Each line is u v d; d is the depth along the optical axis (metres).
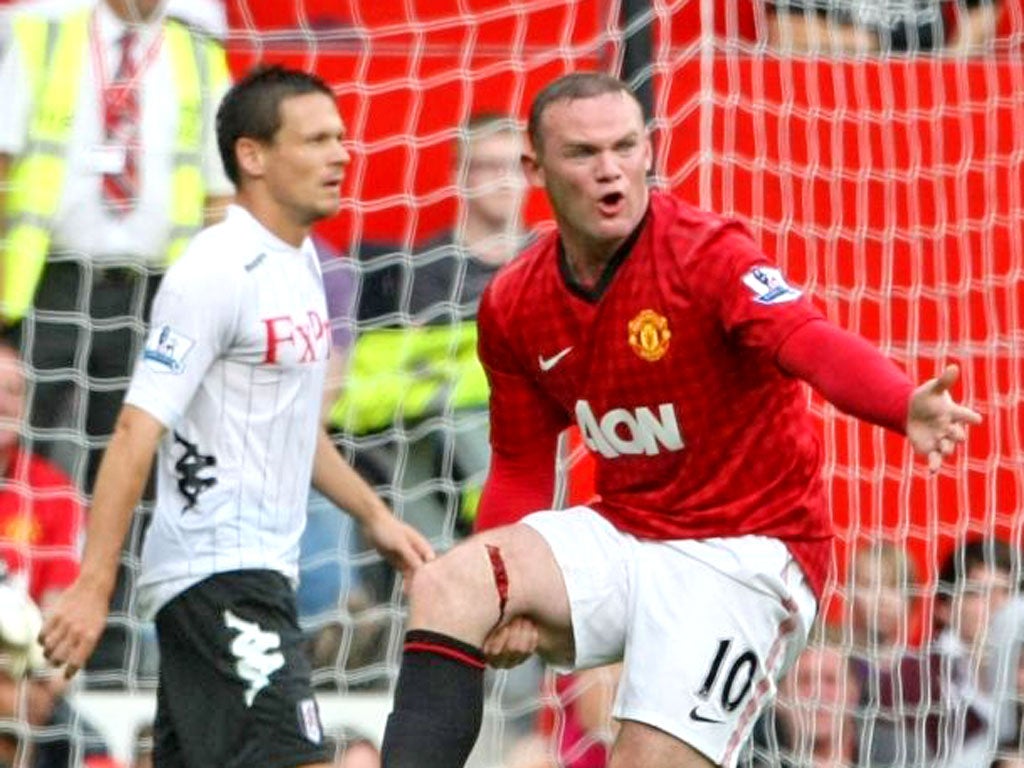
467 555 17.77
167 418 19.97
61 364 25.00
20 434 24.69
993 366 28.08
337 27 27.09
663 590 18.27
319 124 20.75
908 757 26.59
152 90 25.67
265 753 20.20
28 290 25.03
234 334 20.36
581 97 17.53
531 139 17.94
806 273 27.41
